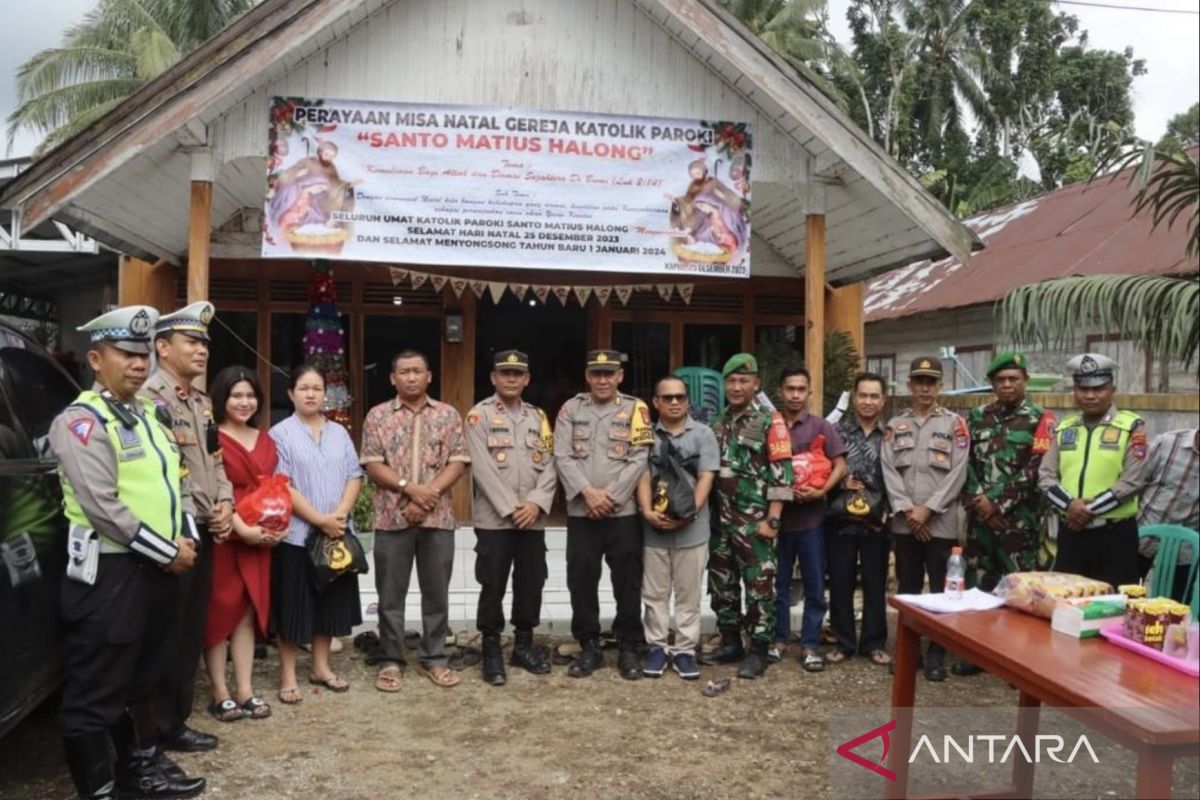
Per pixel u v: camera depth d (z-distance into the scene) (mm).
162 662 3783
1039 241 13531
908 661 3559
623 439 5172
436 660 5156
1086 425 5102
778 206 8383
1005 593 3523
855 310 9594
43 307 15617
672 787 3896
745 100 6520
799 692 5082
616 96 6426
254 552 4555
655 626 5316
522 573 5266
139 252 8000
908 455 5473
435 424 5051
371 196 6094
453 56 6305
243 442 4586
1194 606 3959
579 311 9688
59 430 3465
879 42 28672
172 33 20062
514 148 6211
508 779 3949
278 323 9148
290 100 6012
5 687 3252
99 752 3504
